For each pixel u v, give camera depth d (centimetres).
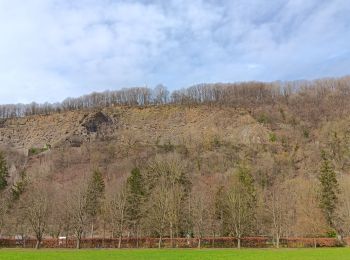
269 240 10194
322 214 11288
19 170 18138
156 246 9394
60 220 10012
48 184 14025
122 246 9325
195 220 9950
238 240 9206
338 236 10469
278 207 10444
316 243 9775
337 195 11525
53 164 19238
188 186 12706
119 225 9731
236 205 10119
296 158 19112
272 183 15562
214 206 10925
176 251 7675
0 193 12056
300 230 11069
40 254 6744
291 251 7650
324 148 19750
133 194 11006
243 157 19512
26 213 9625
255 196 11562
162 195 10094
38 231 8844
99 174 13375
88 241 9419
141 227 10400
